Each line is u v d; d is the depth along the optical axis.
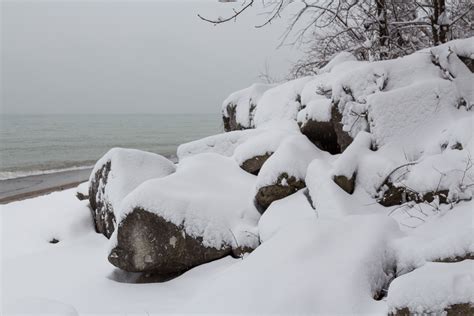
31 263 5.91
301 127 6.95
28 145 54.16
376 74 5.86
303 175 5.41
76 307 4.15
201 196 5.34
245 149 6.68
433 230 3.64
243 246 4.91
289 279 3.01
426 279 2.65
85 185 9.68
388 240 3.50
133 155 6.99
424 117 5.29
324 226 3.67
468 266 2.75
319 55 11.45
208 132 87.69
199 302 3.12
